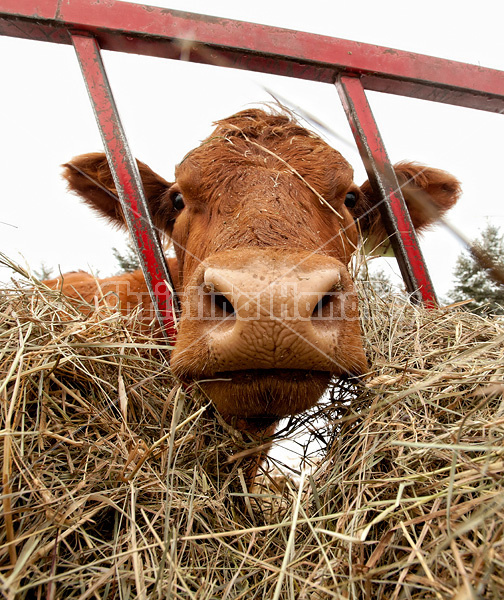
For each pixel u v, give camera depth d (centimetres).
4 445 35
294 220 49
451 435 38
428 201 84
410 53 73
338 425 49
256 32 66
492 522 30
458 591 27
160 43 63
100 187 84
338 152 66
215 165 59
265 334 37
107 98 61
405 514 34
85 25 60
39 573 32
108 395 47
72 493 36
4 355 43
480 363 47
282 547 40
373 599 31
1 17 59
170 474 42
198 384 45
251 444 49
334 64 69
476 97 78
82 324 48
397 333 58
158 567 34
